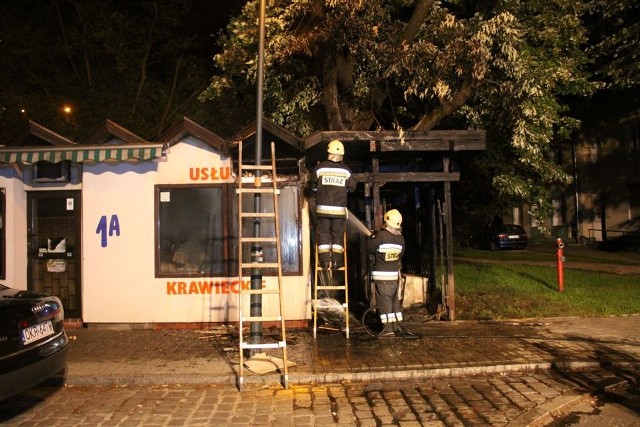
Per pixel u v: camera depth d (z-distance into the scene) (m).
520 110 11.50
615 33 15.41
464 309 10.49
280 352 7.69
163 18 23.38
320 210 8.30
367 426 5.38
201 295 9.17
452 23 11.20
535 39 12.73
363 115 12.89
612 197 30.09
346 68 12.21
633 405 5.99
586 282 13.70
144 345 8.20
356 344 8.09
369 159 10.86
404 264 12.38
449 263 9.60
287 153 9.45
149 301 9.18
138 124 21.95
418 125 11.66
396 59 11.19
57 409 5.95
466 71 11.10
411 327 9.16
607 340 8.25
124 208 9.25
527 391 6.33
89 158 8.76
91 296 9.21
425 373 6.83
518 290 12.56
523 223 31.47
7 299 5.73
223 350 7.89
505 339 8.31
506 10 12.47
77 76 23.28
